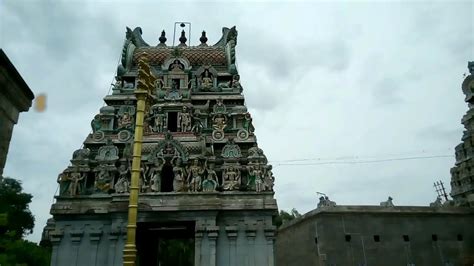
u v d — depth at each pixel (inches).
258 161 1590.8
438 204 2287.2
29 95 423.5
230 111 1802.4
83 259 1443.2
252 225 1481.3
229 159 1590.8
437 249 1961.1
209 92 1887.3
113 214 1451.8
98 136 1697.8
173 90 1809.8
